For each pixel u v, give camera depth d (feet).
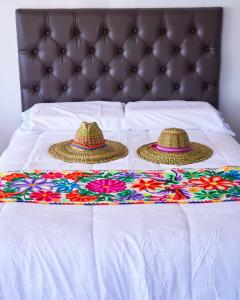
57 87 9.40
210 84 9.43
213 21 9.09
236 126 10.03
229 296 4.60
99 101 9.25
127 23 9.09
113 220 4.92
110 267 4.54
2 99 9.73
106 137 7.98
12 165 6.68
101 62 9.29
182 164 6.67
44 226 4.81
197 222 4.88
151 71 9.33
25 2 9.18
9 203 5.33
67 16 9.05
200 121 8.33
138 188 5.76
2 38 9.34
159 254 4.58
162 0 9.26
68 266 4.55
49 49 9.18
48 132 8.28
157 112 8.43
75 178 6.11
